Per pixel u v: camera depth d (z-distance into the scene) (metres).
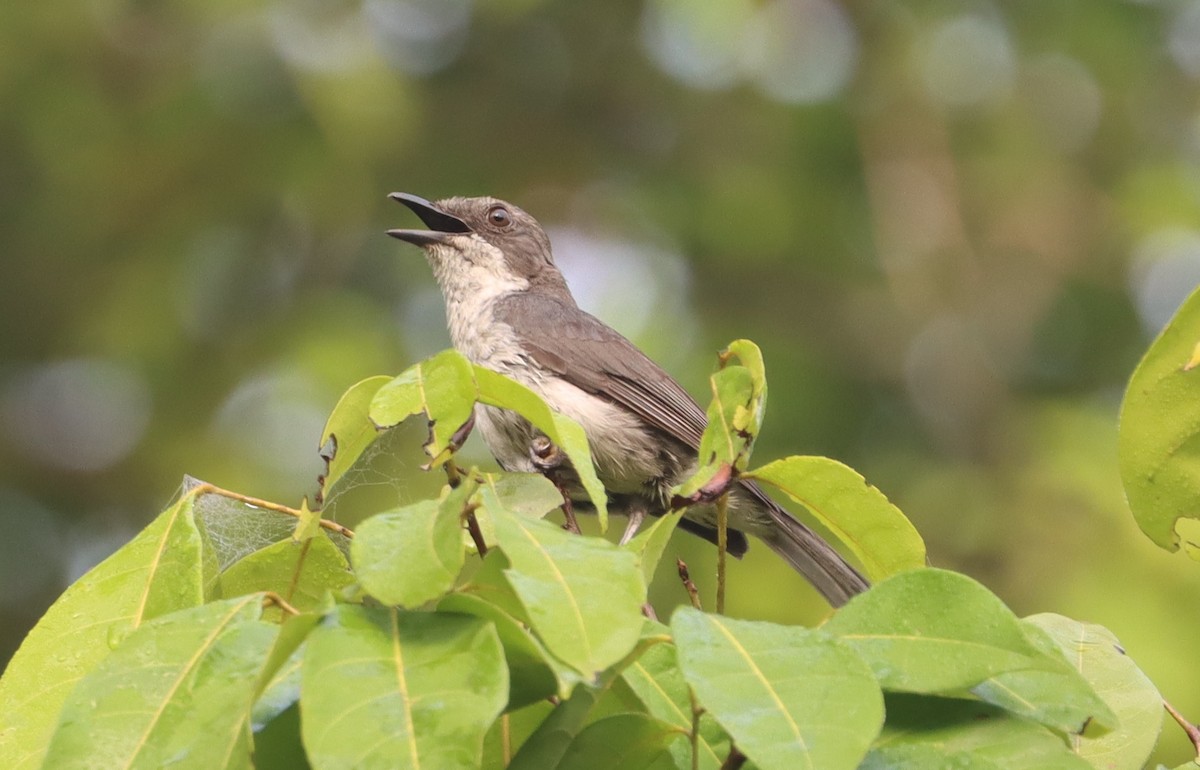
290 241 16.20
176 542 4.02
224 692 3.17
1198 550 4.33
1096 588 12.60
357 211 16.12
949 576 3.37
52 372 15.87
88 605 3.94
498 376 3.84
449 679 2.93
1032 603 12.83
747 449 4.23
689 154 16.77
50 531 15.31
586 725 3.51
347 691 2.91
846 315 16.02
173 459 14.49
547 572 3.10
